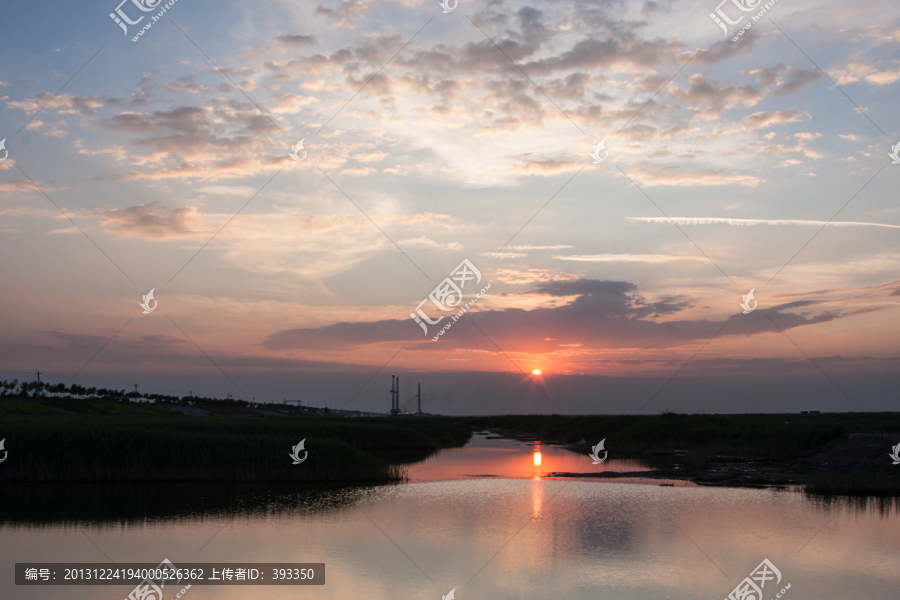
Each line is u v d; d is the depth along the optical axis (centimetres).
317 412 16500
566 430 8206
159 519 2442
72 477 3344
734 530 2255
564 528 2289
